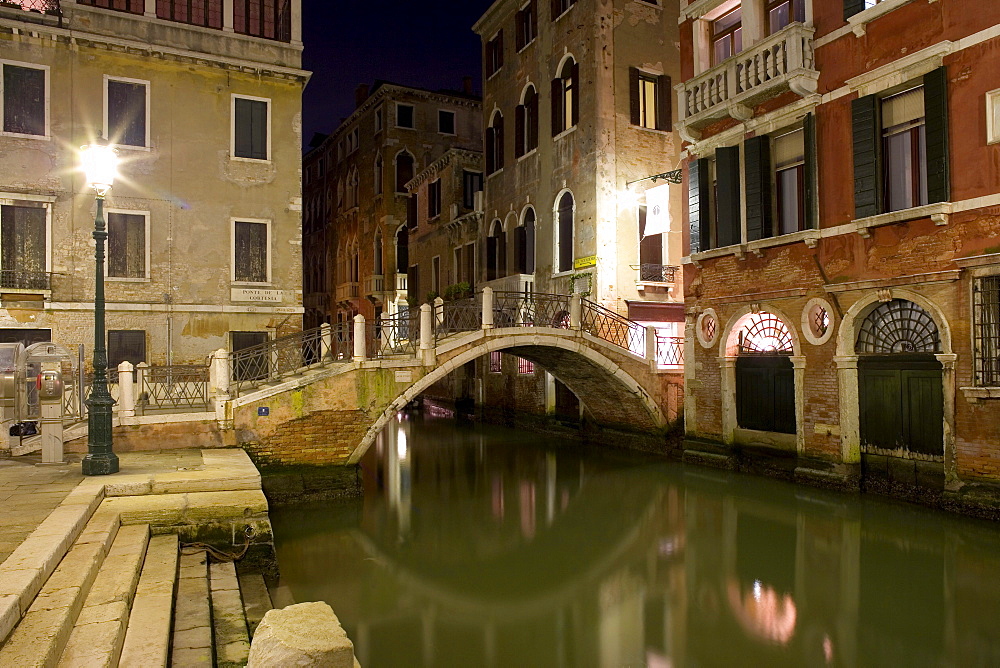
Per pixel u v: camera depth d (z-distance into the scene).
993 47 9.38
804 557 8.87
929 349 10.47
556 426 20.30
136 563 5.98
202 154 16.67
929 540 9.09
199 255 16.56
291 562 9.02
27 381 10.38
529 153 20.86
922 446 10.53
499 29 22.98
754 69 12.57
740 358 13.87
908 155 10.67
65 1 15.46
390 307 29.69
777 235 12.85
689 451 14.95
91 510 7.02
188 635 5.39
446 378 27.86
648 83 19.09
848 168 11.36
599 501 12.34
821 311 12.01
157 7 16.42
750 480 13.07
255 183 17.16
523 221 21.25
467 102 31.64
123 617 4.79
